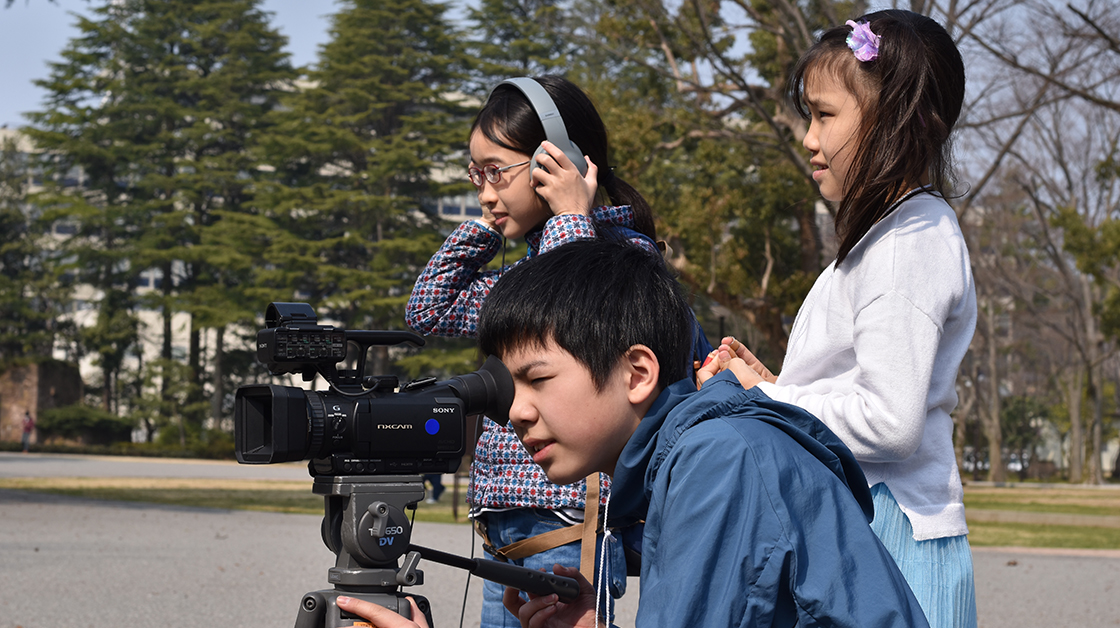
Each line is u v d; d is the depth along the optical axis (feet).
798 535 3.80
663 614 3.78
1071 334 122.21
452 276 7.72
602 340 4.18
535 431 4.34
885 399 5.20
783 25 42.80
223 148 154.51
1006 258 106.52
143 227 148.97
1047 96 52.80
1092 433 130.31
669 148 58.59
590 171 7.24
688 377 4.55
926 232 5.49
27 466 89.45
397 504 4.47
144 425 153.38
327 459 4.49
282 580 22.77
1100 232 71.51
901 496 5.42
